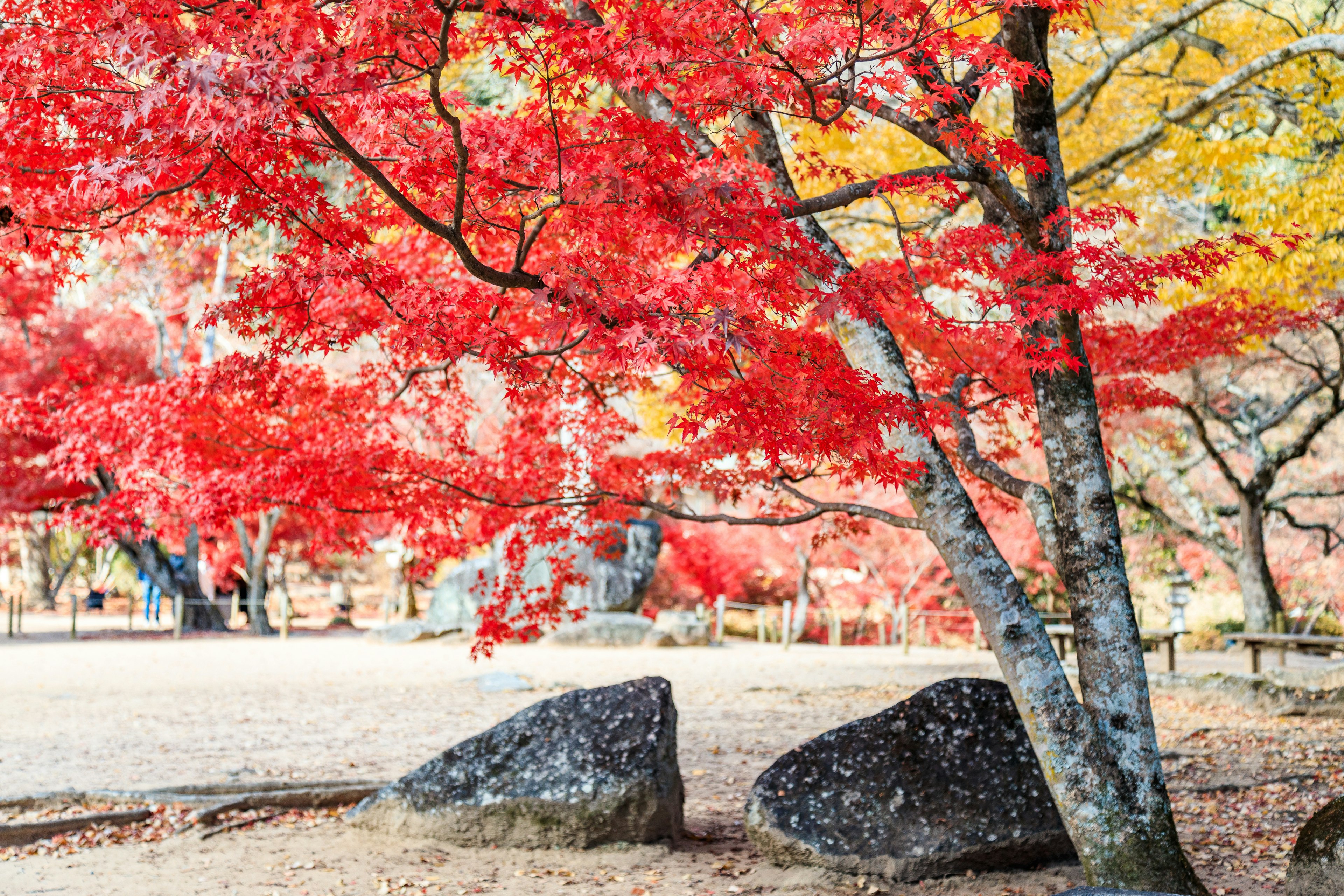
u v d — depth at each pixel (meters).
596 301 3.73
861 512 5.61
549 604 7.38
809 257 4.28
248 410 7.00
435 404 7.42
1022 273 4.57
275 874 5.74
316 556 28.11
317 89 3.30
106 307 21.59
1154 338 8.53
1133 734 4.88
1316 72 10.38
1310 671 12.56
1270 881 5.62
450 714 11.42
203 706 12.00
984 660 17.83
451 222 4.70
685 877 5.71
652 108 5.36
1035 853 5.68
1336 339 13.96
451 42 4.34
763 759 9.07
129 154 3.67
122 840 6.40
